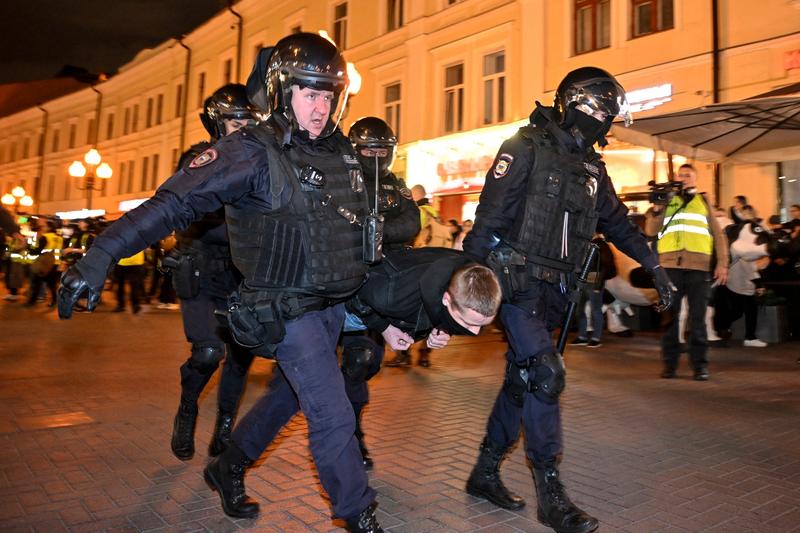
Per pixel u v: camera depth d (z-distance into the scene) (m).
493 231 2.77
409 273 2.34
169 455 3.69
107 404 4.84
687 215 6.23
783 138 8.55
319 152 2.32
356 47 19.41
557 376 2.71
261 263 2.21
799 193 10.81
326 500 3.08
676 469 3.63
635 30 12.90
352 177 2.36
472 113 16.00
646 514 2.99
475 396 5.47
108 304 14.03
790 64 10.70
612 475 3.53
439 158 16.62
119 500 3.02
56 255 12.55
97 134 33.69
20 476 3.29
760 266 9.05
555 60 14.11
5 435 3.98
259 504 2.99
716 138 8.57
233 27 24.44
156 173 29.11
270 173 2.15
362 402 3.46
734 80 11.38
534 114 2.97
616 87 2.83
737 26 11.33
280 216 2.18
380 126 3.63
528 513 2.99
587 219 2.88
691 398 5.45
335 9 20.39
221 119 3.26
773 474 3.56
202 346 3.31
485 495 3.12
